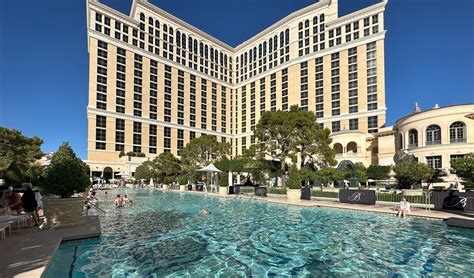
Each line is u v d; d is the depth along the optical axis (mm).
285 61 85250
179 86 88062
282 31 87000
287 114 30203
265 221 12516
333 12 76062
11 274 4996
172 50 87375
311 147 29703
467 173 18594
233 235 9695
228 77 104125
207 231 10328
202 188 33219
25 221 9727
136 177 52719
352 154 51344
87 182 10203
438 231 10266
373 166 37812
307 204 17688
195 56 93812
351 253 7551
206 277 5789
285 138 29516
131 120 74688
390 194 17031
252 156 30109
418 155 35375
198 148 38844
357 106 68625
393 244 8477
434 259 6996
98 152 67500
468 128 31500
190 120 89938
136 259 6879
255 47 97250
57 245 6992
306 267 6449
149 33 81938
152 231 10211
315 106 76562
